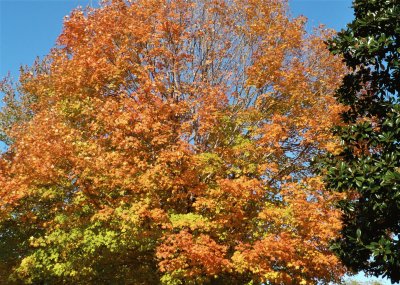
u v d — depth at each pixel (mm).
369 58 8000
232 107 15180
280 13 16734
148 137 12625
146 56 14617
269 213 11672
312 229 11289
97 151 12078
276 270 12555
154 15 15523
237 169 13031
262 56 14922
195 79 15336
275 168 12773
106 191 12250
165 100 13070
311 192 12070
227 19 16531
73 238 11547
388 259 7270
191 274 11250
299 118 14047
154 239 12117
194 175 12266
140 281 13680
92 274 12977
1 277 13445
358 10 8742
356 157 8180
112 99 13555
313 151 14391
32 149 12047
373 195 7281
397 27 7637
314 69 16453
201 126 13234
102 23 14734
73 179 12273
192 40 16047
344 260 8414
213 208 12422
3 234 14023
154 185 11750
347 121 9164
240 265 11312
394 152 7168
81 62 13406
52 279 13750
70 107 13469
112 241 11188
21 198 12906
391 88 8328
